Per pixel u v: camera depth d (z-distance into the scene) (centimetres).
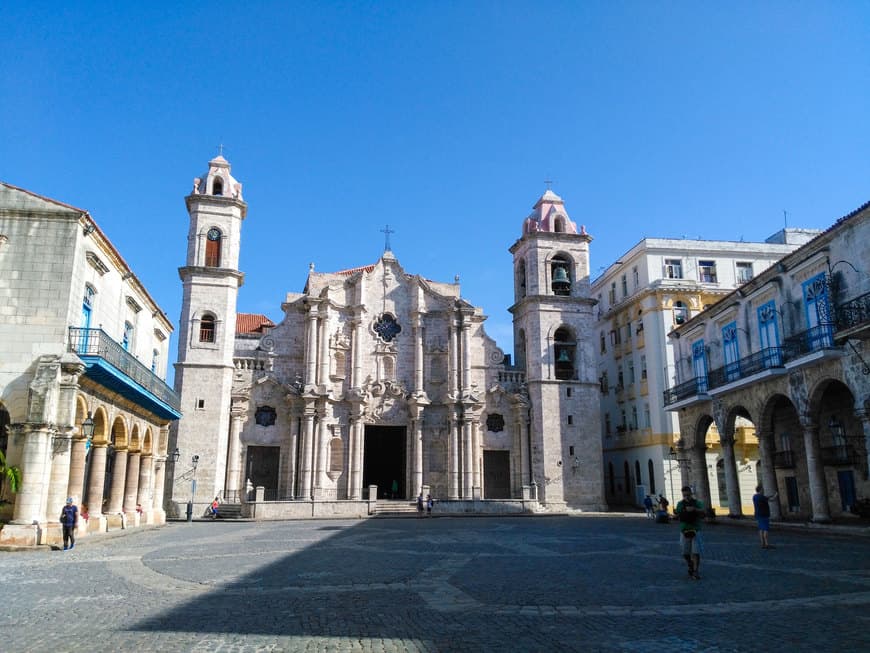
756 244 5581
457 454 5238
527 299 5472
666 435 5097
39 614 1155
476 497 5162
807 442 2961
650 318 5312
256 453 5078
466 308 5494
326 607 1218
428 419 5362
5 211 2512
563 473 5166
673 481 5034
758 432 3356
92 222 2622
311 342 5150
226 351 4812
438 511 4622
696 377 3969
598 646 938
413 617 1130
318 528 3350
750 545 2331
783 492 3750
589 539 2653
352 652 910
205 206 5022
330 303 5256
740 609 1179
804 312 3047
